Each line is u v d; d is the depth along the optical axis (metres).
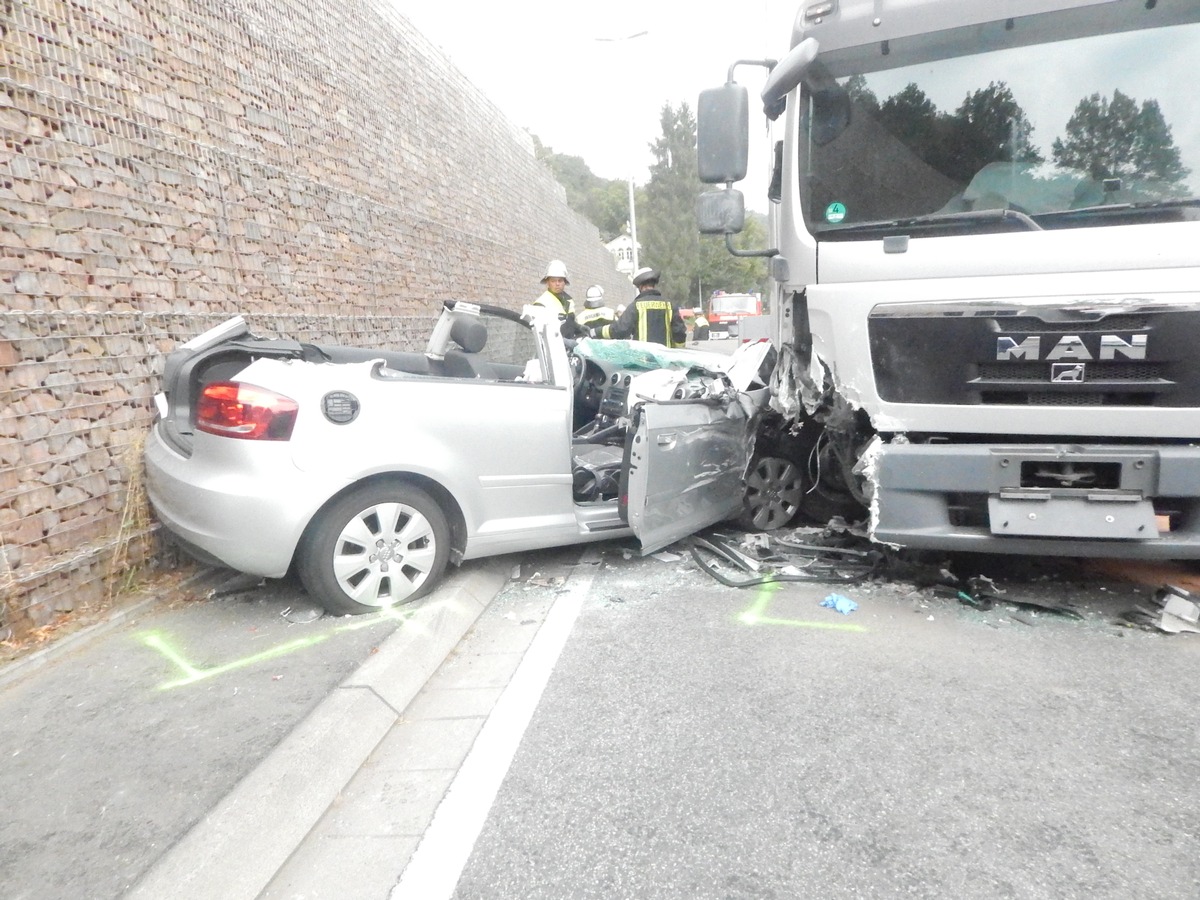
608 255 32.09
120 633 4.02
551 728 3.25
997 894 2.25
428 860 2.48
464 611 4.34
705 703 3.39
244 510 3.81
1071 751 2.95
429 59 11.15
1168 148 3.76
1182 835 2.47
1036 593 4.47
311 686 3.40
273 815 2.62
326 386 4.00
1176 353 3.62
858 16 4.20
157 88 5.10
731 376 5.73
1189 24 3.78
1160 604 4.21
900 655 3.79
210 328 5.30
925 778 2.81
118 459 4.45
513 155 16.12
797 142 4.34
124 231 4.66
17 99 3.95
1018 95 3.97
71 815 2.58
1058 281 3.75
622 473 4.72
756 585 4.75
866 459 4.20
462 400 4.43
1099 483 3.84
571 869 2.41
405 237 9.50
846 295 4.13
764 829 2.56
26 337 3.89
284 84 6.88
